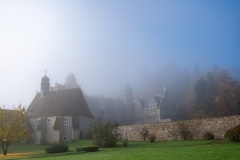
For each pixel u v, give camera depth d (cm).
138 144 4216
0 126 4212
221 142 3366
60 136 6431
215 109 8700
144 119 10538
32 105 7475
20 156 3572
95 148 3588
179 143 3741
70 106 6712
